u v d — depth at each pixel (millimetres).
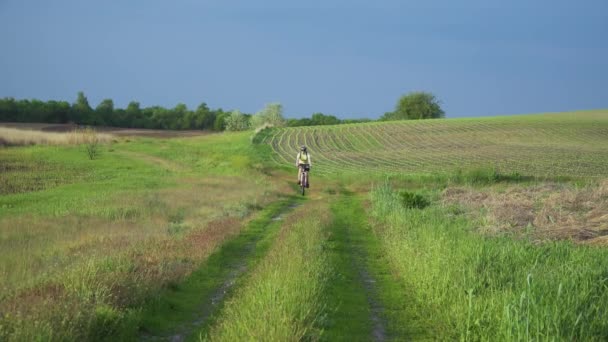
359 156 62500
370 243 18328
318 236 16953
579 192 22500
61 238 16938
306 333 8312
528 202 22375
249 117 126312
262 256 15586
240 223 21469
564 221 17812
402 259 14125
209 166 50750
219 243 16375
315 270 11977
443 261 11688
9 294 9719
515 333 7891
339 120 166500
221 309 10164
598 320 8211
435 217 19453
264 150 67312
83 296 9180
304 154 37844
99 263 11695
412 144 73125
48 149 57438
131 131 121000
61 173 41500
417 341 9016
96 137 67062
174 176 42344
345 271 13922
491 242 13469
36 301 8906
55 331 7680
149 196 28250
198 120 154875
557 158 55031
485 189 31859
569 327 7934
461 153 61844
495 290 9836
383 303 11227
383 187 30750
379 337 9125
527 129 83000
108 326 8508
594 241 14914
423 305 10727
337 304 10797
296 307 8938
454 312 9609
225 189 34750
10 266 12570
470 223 18609
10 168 42906
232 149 67812
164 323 9516
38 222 20062
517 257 12117
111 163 49000
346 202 31438
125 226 19688
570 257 12094
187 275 12672
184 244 15805
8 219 20891
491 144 70250
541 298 8383
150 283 10984
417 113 150000
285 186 39500
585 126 84750
